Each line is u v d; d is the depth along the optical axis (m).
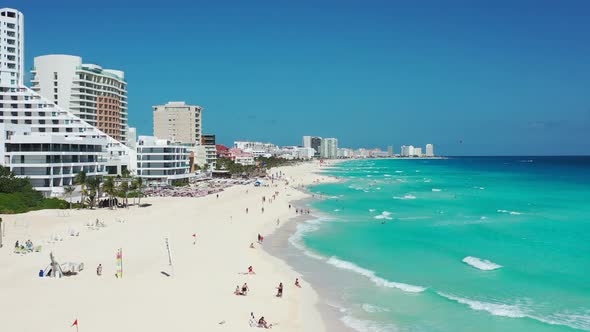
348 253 70.62
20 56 168.12
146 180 159.75
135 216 96.94
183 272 56.12
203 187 168.25
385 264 64.12
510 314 45.00
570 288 52.91
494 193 165.38
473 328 41.88
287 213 112.06
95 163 126.62
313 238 81.88
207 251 67.94
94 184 109.81
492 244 76.88
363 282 55.47
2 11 163.50
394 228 92.56
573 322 43.00
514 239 81.00
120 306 43.31
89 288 48.12
